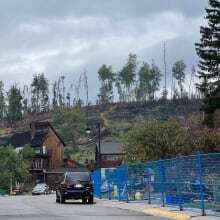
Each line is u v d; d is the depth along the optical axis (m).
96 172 60.03
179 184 32.66
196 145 58.16
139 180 42.28
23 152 142.25
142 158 66.44
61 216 31.27
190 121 69.44
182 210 31.70
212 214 27.81
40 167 146.62
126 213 33.47
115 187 50.50
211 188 27.83
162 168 36.31
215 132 58.34
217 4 80.06
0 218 30.11
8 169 118.94
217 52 80.12
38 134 155.62
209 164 28.00
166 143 66.94
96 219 29.06
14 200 56.19
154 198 38.56
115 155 136.38
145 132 67.94
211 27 80.31
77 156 177.38
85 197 46.41
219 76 80.25
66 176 47.22
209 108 75.00
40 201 52.41
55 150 153.12
